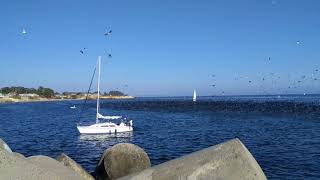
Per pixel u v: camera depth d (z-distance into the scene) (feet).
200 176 25.20
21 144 124.88
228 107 377.09
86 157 100.37
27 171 29.12
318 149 101.04
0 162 29.01
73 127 189.98
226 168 25.14
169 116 265.13
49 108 437.17
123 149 43.96
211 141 126.41
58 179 29.86
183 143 122.42
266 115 249.55
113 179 43.57
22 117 273.13
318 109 299.79
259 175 24.95
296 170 74.64
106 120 240.73
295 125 175.63
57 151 112.27
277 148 104.53
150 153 101.65
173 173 25.96
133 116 273.33
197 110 338.13
